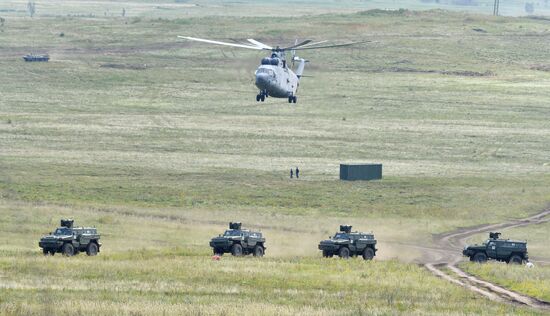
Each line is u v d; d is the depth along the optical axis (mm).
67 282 165125
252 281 175750
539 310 158625
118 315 133000
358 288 173250
